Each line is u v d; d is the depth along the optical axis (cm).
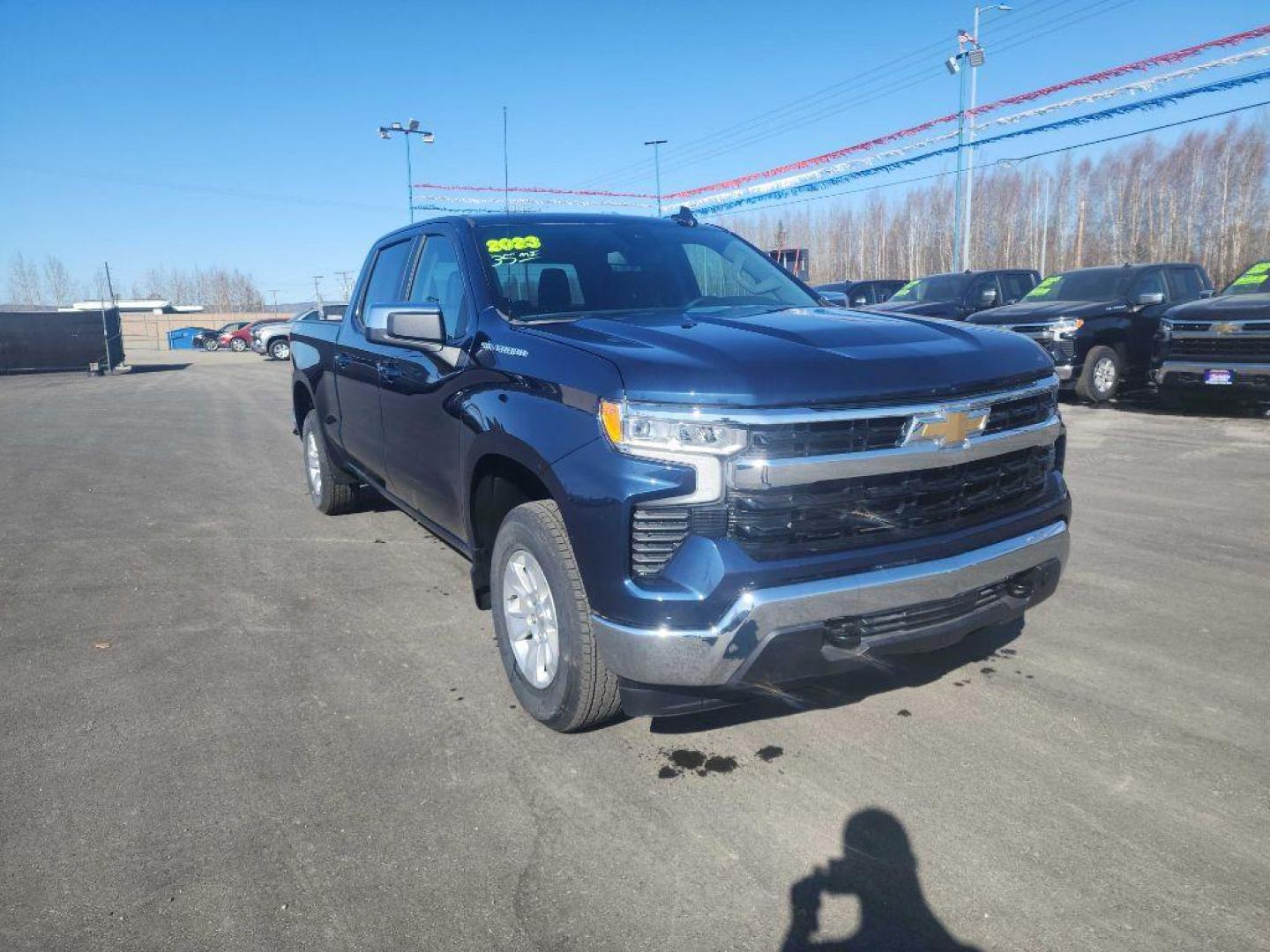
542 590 301
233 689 346
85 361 2697
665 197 2820
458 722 318
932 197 5934
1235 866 231
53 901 224
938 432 262
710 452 243
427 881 231
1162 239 5428
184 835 252
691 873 232
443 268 404
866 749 294
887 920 214
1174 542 521
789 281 429
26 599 455
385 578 486
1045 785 271
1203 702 323
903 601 257
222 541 566
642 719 318
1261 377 945
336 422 547
